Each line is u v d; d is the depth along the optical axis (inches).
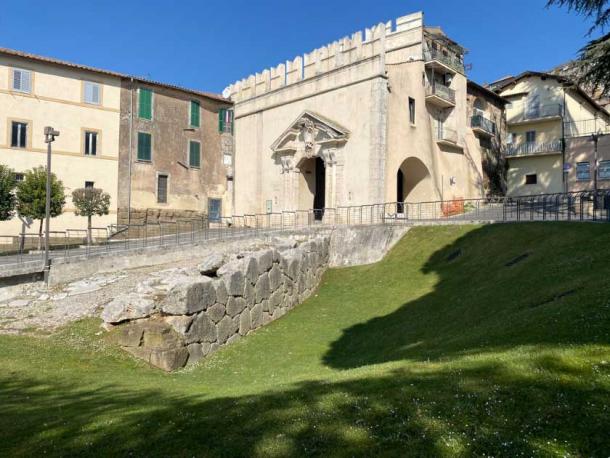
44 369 437.7
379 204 1093.1
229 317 599.8
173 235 1188.5
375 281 802.8
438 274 724.0
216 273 655.8
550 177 1739.7
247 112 1533.0
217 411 285.4
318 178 1419.8
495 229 784.3
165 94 1443.2
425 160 1311.5
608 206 900.0
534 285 482.9
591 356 270.1
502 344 331.0
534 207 1172.5
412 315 583.8
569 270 480.7
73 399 347.9
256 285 668.1
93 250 906.1
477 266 675.4
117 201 1332.4
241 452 232.7
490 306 482.0
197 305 540.7
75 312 604.4
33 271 697.0
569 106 1795.0
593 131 1861.5
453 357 327.0
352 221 1180.5
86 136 1291.8
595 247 530.0
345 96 1222.9
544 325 339.9
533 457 200.5
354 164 1190.9
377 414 251.3
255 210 1480.1
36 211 1015.0
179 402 319.0
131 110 1368.1
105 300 637.9
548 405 234.4
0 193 997.2
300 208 1357.0
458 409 243.1
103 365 470.3
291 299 762.2
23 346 498.9
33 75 1214.3
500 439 215.8
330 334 613.9
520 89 1851.6
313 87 1309.1
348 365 450.6
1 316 603.5
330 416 256.5
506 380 263.9
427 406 250.5
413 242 882.1
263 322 678.5
